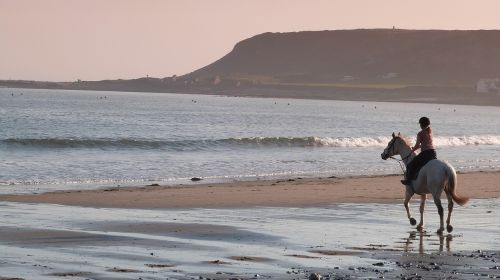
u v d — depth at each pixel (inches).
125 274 1240.2
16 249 1448.1
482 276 1267.2
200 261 1368.1
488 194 2596.0
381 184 2878.9
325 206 2239.2
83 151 4343.0
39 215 1951.3
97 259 1366.9
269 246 1542.8
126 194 2482.8
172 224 1824.6
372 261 1400.1
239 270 1293.1
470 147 5610.2
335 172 3545.8
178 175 3282.5
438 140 5935.0
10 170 3277.6
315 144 5285.4
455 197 1787.6
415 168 1843.0
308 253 1471.5
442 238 1696.6
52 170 3334.2
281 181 3004.4
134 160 3892.7
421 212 1839.3
